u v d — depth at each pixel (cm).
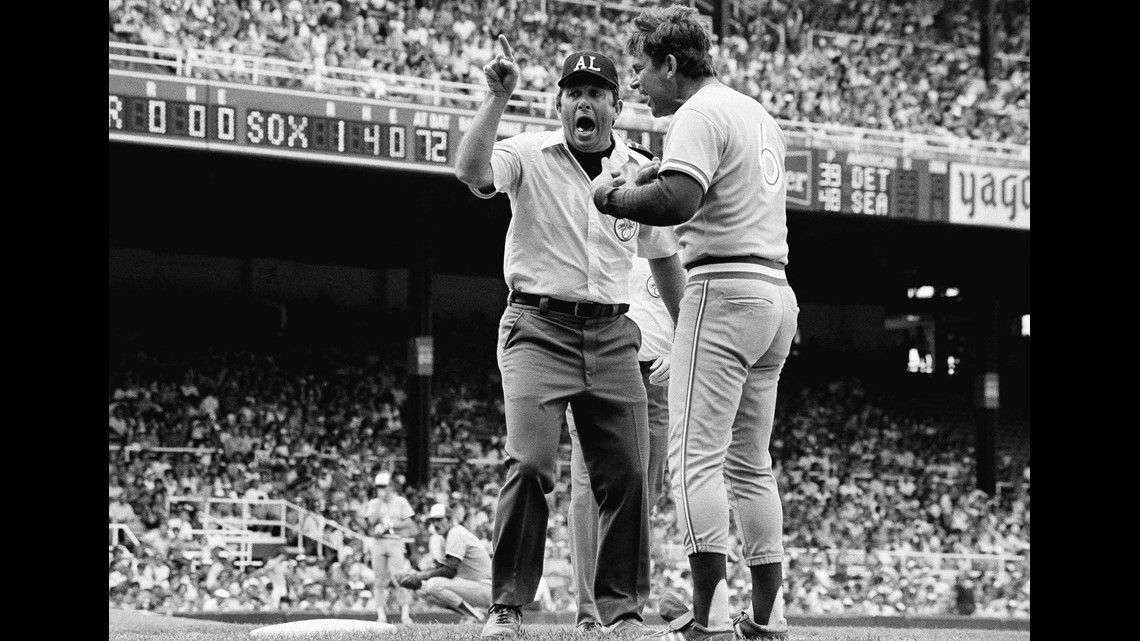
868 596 2141
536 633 571
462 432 2470
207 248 2630
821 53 2569
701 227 484
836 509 2488
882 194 2202
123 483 1958
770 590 511
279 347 2606
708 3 2569
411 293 2280
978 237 2459
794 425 2750
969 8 2828
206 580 1814
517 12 2378
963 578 2220
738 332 479
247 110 1831
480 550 1204
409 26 2255
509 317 591
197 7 2022
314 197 2253
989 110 2631
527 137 593
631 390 599
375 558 1620
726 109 479
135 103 1772
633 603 608
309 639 646
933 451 2797
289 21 2123
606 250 590
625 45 511
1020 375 3123
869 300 3109
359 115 1891
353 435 2333
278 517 2062
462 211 2328
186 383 2319
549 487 582
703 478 475
